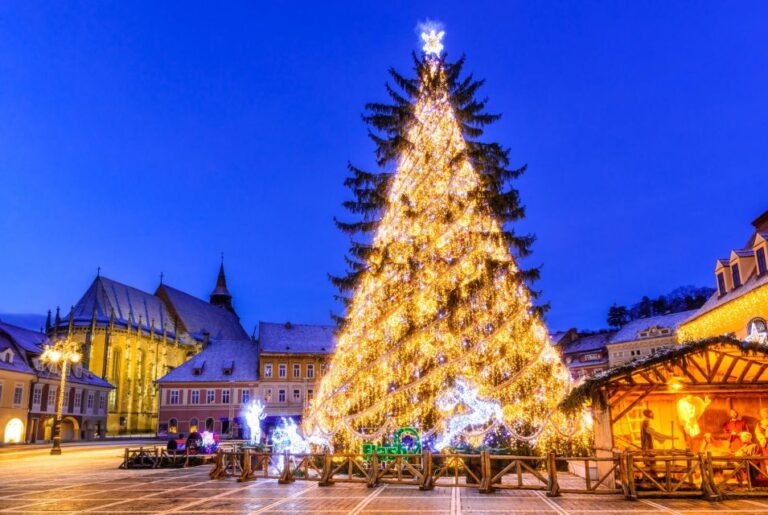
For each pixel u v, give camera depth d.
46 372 71.38
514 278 22.94
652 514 12.88
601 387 16.86
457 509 13.84
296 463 24.20
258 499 15.95
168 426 79.56
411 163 24.62
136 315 114.12
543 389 21.86
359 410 22.42
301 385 81.31
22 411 65.81
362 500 15.47
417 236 23.19
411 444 20.84
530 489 16.70
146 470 27.05
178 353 119.25
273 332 85.25
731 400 17.59
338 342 24.92
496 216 26.36
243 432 79.50
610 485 16.61
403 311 22.34
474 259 22.84
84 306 107.62
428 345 21.92
